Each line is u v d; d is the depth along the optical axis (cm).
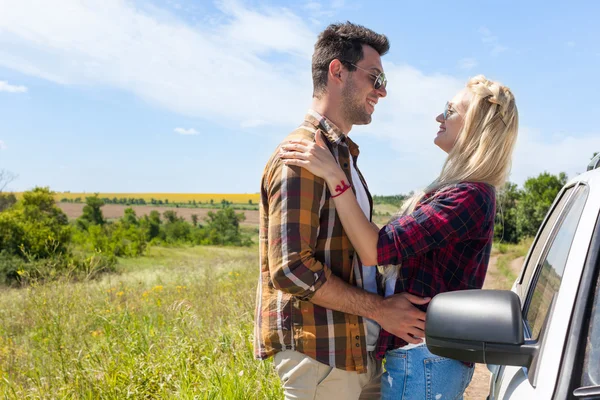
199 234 8488
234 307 630
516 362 136
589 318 120
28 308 570
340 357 213
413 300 210
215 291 898
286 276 203
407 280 217
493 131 213
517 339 134
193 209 13675
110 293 788
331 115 230
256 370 398
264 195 227
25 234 2973
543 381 120
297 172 206
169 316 597
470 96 221
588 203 149
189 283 1082
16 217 3397
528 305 198
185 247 7338
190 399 362
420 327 208
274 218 207
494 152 212
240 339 472
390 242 205
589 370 113
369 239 207
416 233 203
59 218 5212
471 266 212
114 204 15362
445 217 204
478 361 139
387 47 237
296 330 216
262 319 227
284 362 221
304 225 204
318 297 207
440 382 210
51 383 424
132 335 498
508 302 139
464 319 139
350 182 227
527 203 3250
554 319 129
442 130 239
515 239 3269
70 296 577
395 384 216
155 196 17188
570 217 177
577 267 131
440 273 213
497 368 197
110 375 422
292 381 219
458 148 218
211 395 354
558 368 117
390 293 224
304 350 214
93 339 510
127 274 1587
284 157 211
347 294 209
